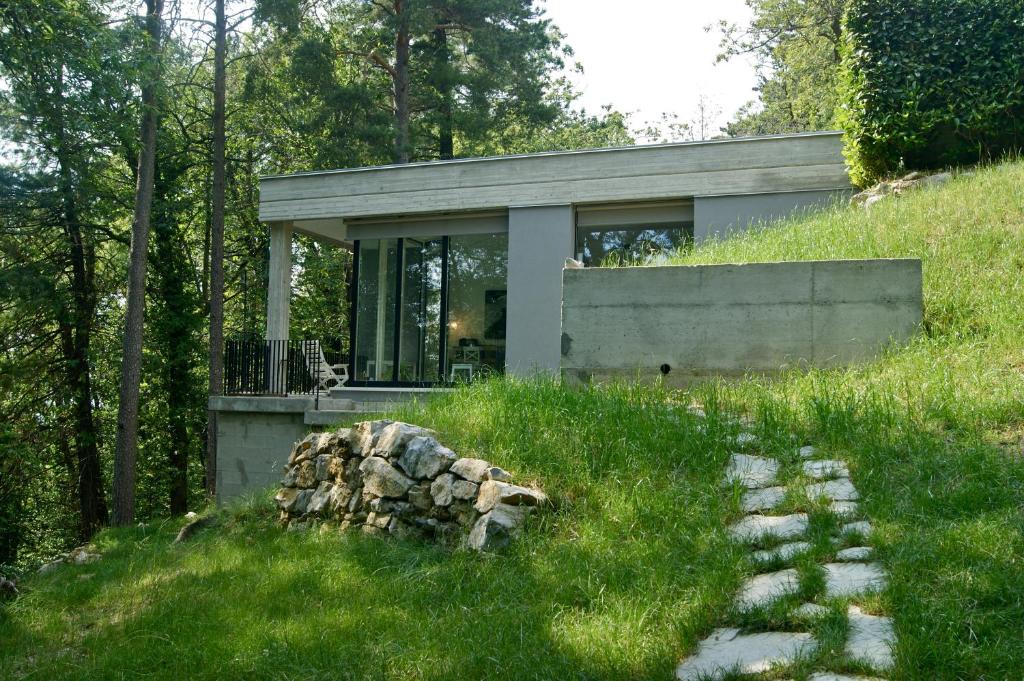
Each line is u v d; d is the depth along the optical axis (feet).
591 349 27.96
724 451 19.54
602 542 16.71
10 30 50.29
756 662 11.27
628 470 19.40
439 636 14.17
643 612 13.52
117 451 56.59
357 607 16.31
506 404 23.47
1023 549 12.88
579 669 12.04
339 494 24.12
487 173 47.29
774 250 33.65
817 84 104.58
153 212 72.59
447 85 87.86
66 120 58.80
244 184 83.41
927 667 10.34
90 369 74.69
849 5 41.93
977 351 22.89
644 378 27.40
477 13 85.10
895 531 14.38
